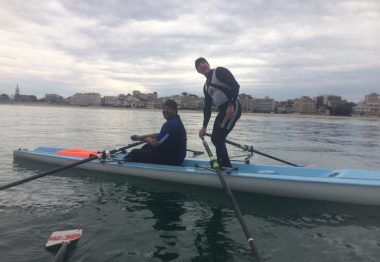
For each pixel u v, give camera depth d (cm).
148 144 426
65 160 458
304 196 325
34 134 963
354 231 263
